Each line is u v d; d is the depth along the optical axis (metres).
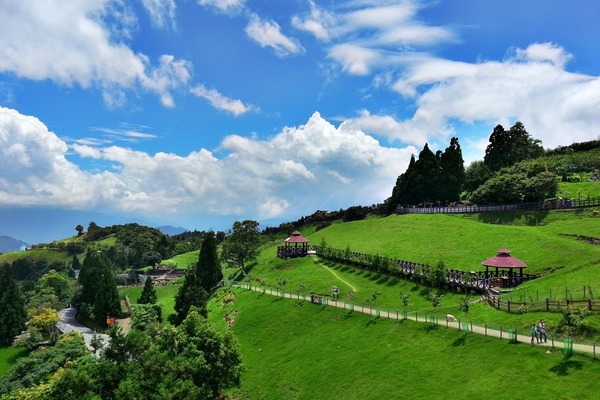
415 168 162.50
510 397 40.22
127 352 50.22
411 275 83.75
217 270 125.69
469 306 64.12
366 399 48.78
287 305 84.25
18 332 108.69
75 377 45.72
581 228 90.56
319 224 188.12
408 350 54.69
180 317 94.38
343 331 67.00
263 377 62.97
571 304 51.84
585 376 39.12
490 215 122.94
